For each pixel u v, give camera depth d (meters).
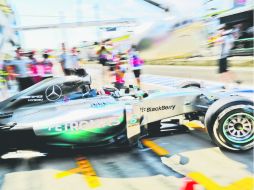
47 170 2.86
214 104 3.00
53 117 3.10
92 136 3.13
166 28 6.55
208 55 10.77
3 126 2.93
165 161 2.91
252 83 6.95
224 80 7.39
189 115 3.84
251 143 2.98
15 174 2.80
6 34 6.87
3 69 6.78
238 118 2.94
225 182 2.39
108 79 8.98
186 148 3.23
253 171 2.57
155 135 3.76
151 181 2.49
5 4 7.00
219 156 2.95
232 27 10.00
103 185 2.48
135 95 3.63
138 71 7.79
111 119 3.15
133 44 7.45
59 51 7.35
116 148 3.36
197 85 4.65
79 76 3.52
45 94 3.23
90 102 3.34
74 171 2.80
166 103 3.46
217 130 2.94
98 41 9.26
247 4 9.30
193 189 2.31
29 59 6.90
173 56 7.65
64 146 3.10
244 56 10.52
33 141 3.01
